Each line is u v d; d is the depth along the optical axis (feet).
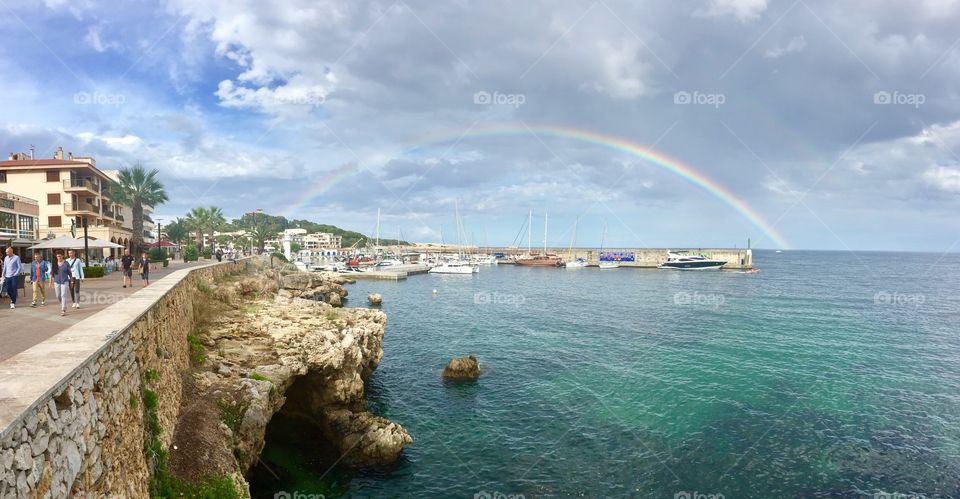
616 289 332.39
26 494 18.81
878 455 79.77
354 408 90.74
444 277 443.73
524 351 146.82
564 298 279.08
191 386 65.46
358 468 75.72
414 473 74.33
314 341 91.76
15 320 48.83
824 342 160.15
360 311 131.75
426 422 92.38
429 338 165.48
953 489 70.28
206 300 108.47
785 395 107.45
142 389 41.50
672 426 90.84
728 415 95.96
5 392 21.06
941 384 115.96
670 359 137.59
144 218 320.50
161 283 75.72
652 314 218.59
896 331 179.83
